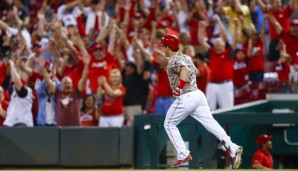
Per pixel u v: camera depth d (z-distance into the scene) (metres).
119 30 60.84
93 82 54.88
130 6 67.44
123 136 48.72
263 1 65.50
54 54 55.19
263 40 59.03
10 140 48.75
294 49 58.84
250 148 49.25
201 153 47.59
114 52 57.28
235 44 56.59
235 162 34.97
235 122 47.59
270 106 58.81
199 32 57.41
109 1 69.75
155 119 48.41
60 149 48.75
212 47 56.44
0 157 48.75
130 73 55.25
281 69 59.03
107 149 48.69
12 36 58.16
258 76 58.66
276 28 58.91
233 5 60.91
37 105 51.12
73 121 50.25
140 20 64.06
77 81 53.97
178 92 35.34
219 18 59.25
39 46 55.31
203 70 53.16
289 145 51.84
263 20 62.38
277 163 52.94
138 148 48.81
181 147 35.44
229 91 54.47
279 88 59.25
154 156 48.47
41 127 48.72
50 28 63.16
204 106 35.50
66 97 50.06
